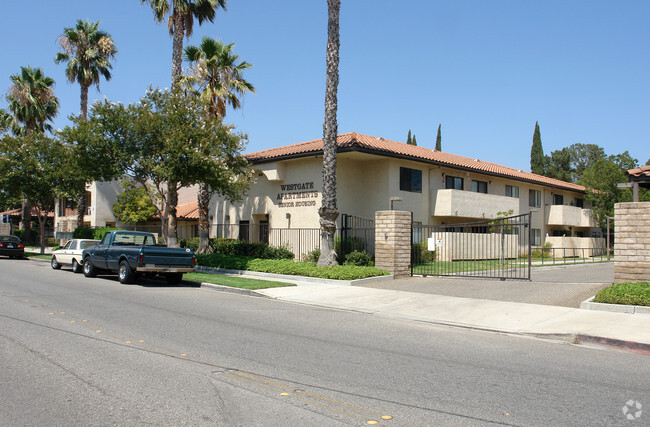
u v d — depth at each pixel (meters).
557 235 37.47
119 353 7.05
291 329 9.25
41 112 37.25
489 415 4.80
